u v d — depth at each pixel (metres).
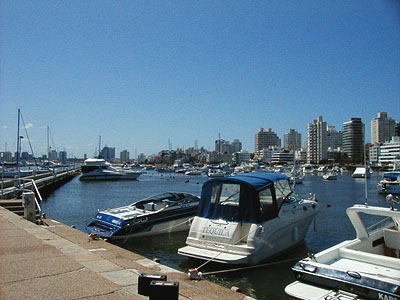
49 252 8.35
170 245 15.13
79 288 5.92
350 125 143.62
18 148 44.09
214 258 10.77
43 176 54.47
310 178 97.88
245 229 11.55
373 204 35.12
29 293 5.65
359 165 138.75
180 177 102.19
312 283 7.19
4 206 17.66
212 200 12.46
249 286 10.30
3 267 7.09
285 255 13.20
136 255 9.79
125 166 157.75
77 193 48.47
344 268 7.58
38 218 15.79
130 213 16.30
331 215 24.89
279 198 13.66
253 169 112.12
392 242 9.38
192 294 6.44
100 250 9.91
